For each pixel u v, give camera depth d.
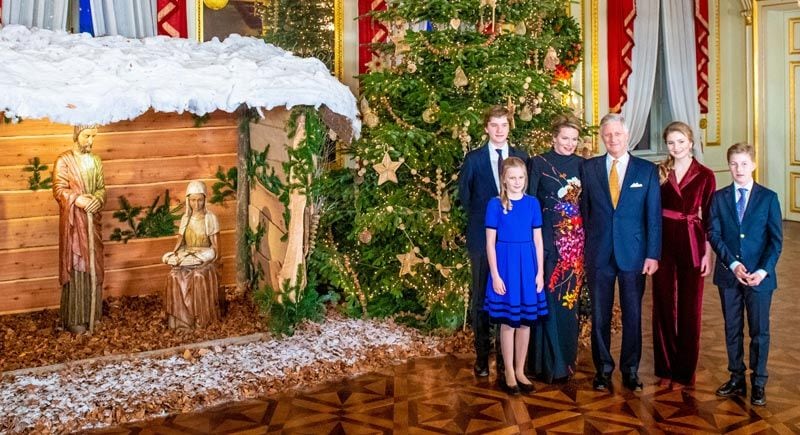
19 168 5.39
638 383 4.30
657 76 9.49
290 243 5.07
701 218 4.28
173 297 5.03
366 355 4.86
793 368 4.62
